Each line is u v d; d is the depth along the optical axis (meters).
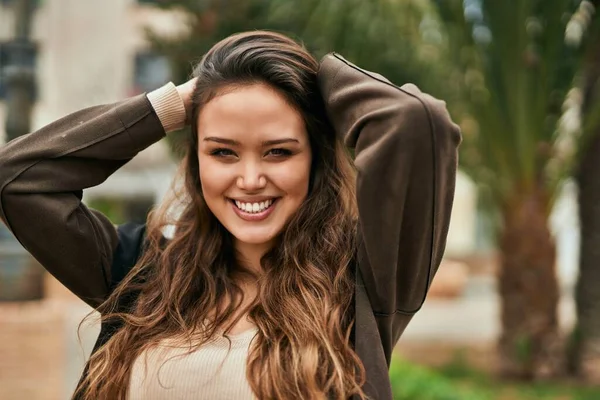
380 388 1.65
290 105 1.78
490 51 6.05
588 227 6.70
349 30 6.03
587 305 6.68
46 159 1.86
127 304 1.93
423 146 1.59
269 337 1.72
